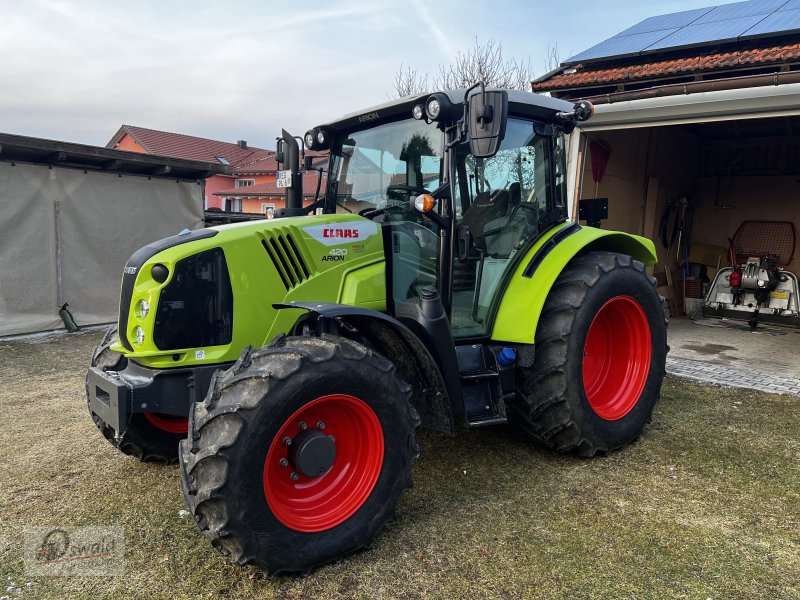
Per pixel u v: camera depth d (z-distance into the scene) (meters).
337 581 2.39
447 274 3.12
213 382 2.41
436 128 3.21
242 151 37.97
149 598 2.28
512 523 2.80
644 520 2.82
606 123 6.45
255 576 2.42
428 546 2.62
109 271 8.18
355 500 2.57
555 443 3.48
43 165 7.43
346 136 3.69
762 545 2.61
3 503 3.04
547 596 2.27
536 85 7.96
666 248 9.02
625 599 2.25
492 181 3.41
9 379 5.44
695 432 3.98
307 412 2.50
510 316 3.38
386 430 2.59
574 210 6.73
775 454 3.60
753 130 9.06
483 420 3.10
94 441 3.89
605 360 3.89
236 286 2.79
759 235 9.04
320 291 2.99
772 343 6.90
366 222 3.20
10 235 7.20
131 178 8.32
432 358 2.81
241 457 2.22
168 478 3.33
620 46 8.20
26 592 2.31
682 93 5.84
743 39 6.91
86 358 6.27
